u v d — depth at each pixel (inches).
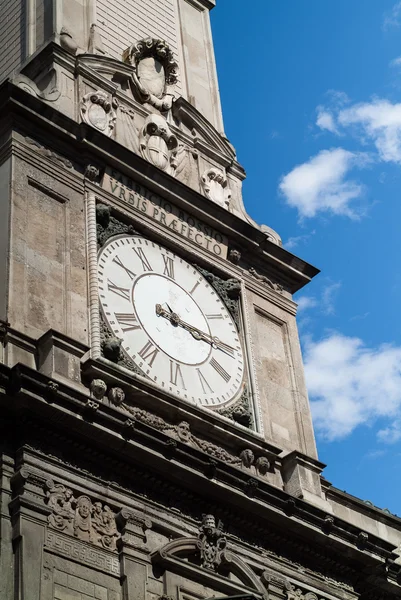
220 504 1274.6
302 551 1331.2
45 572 1117.1
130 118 1489.9
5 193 1332.4
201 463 1259.2
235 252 1493.6
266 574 1279.5
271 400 1434.5
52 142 1391.5
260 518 1299.2
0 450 1160.8
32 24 1536.7
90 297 1320.1
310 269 1566.2
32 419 1175.0
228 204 1537.9
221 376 1391.5
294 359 1491.1
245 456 1344.7
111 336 1315.2
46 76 1454.2
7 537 1118.4
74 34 1520.7
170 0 1691.7
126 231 1405.0
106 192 1406.3
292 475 1376.7
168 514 1235.9
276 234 1566.2
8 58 1557.6
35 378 1175.0
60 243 1334.9
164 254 1427.2
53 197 1362.0
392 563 1395.2
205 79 1660.9
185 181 1510.8
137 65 1540.4
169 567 1200.2
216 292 1454.2
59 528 1151.0
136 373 1311.5
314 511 1332.4
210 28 1724.9
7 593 1089.4
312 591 1316.4
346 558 1360.7
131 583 1163.3
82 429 1193.4
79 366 1253.1
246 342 1443.2
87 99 1451.8
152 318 1366.9
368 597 1389.0
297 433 1437.0
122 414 1218.0
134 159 1437.0
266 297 1512.1
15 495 1144.8
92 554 1161.4
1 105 1375.5
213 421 1330.0
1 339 1226.6
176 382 1342.3
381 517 1486.2
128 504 1210.0
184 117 1550.2
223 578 1227.9
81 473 1193.4
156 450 1235.9
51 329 1238.9
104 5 1582.2
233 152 1582.2
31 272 1291.8
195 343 1391.5
